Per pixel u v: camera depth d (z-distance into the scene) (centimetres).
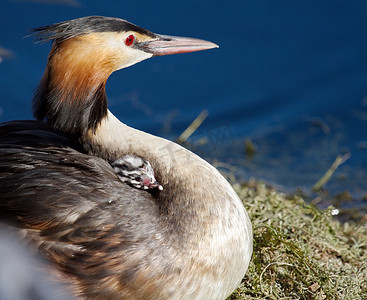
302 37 1823
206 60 1777
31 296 888
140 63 1747
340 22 1848
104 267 887
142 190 961
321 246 1173
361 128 1662
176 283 905
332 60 1800
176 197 955
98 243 891
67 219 894
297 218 1222
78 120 1008
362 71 1784
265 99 1736
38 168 933
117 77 1725
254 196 1315
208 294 936
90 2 1823
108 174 959
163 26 1808
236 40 1811
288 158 1574
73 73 995
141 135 1039
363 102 1722
